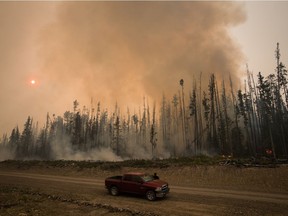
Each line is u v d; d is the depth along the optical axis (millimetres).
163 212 11656
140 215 11062
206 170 24391
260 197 14938
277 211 11578
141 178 15695
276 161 25625
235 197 14984
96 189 18922
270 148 47781
